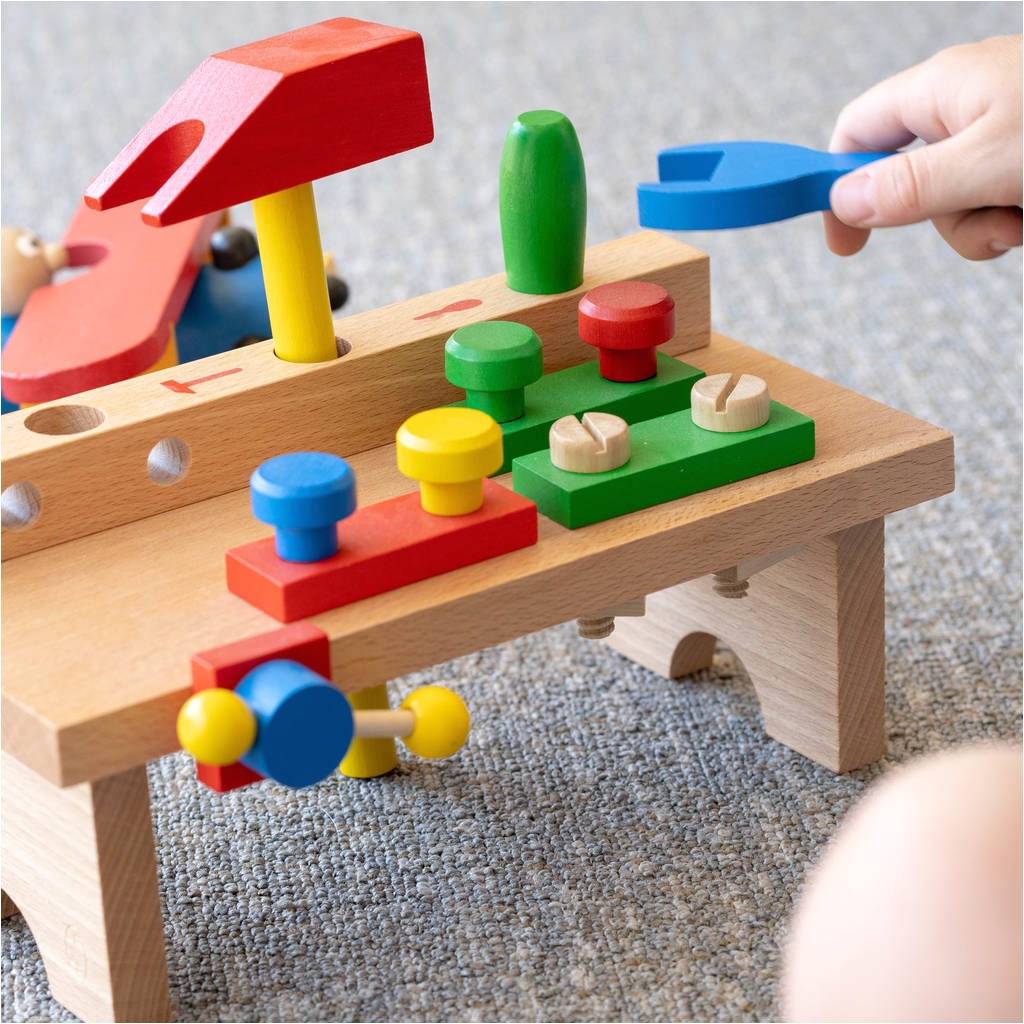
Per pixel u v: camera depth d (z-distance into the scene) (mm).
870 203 1219
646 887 1215
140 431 1139
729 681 1493
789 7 3441
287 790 1353
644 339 1228
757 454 1179
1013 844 540
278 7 3582
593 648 1547
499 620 1063
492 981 1125
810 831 1272
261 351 1243
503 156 1286
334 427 1228
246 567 1033
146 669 981
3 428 1135
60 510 1126
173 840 1291
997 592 1589
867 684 1323
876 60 3117
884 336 2143
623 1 3549
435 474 1044
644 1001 1102
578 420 1202
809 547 1282
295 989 1126
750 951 1146
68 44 3422
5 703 963
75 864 1035
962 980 537
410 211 2600
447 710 1021
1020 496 1757
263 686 938
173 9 3594
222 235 1703
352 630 1003
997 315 2195
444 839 1281
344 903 1213
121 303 1494
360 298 2289
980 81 1221
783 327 2174
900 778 571
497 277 1361
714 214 1222
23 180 2750
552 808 1313
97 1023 1078
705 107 2955
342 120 1101
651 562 1117
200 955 1163
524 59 3240
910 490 1232
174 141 1129
